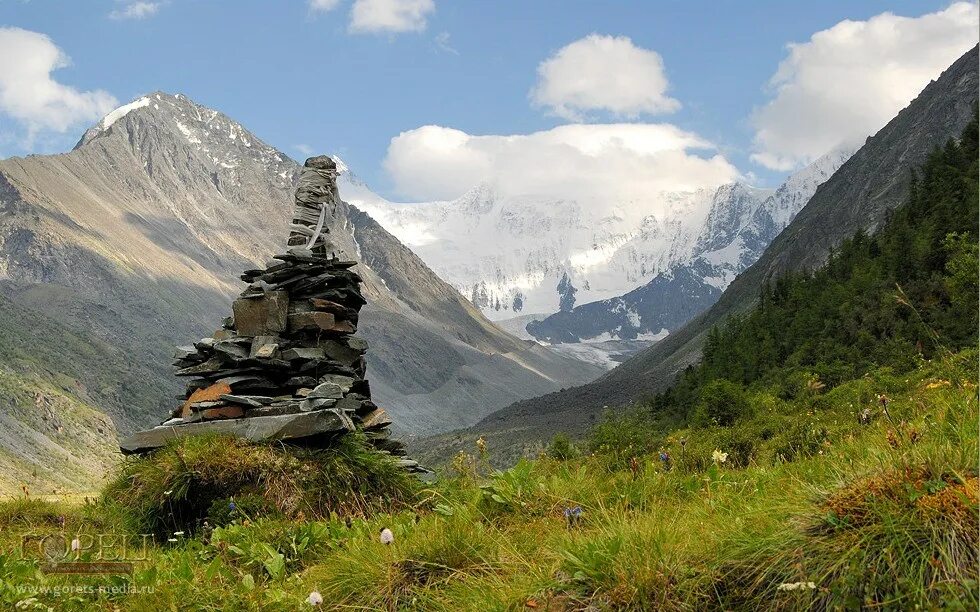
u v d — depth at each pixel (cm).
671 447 1522
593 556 671
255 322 1638
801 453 1155
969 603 521
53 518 1364
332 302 1655
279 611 790
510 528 885
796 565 602
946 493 588
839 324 9338
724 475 1028
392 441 1655
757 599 607
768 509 680
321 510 1294
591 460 1181
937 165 12206
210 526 1241
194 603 805
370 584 793
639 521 744
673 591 635
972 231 8788
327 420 1376
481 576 756
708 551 661
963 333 5119
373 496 1337
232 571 934
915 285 8075
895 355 4834
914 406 1041
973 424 699
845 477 672
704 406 3844
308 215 1772
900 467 636
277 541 1037
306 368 1595
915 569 559
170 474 1305
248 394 1573
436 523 865
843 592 569
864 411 1046
